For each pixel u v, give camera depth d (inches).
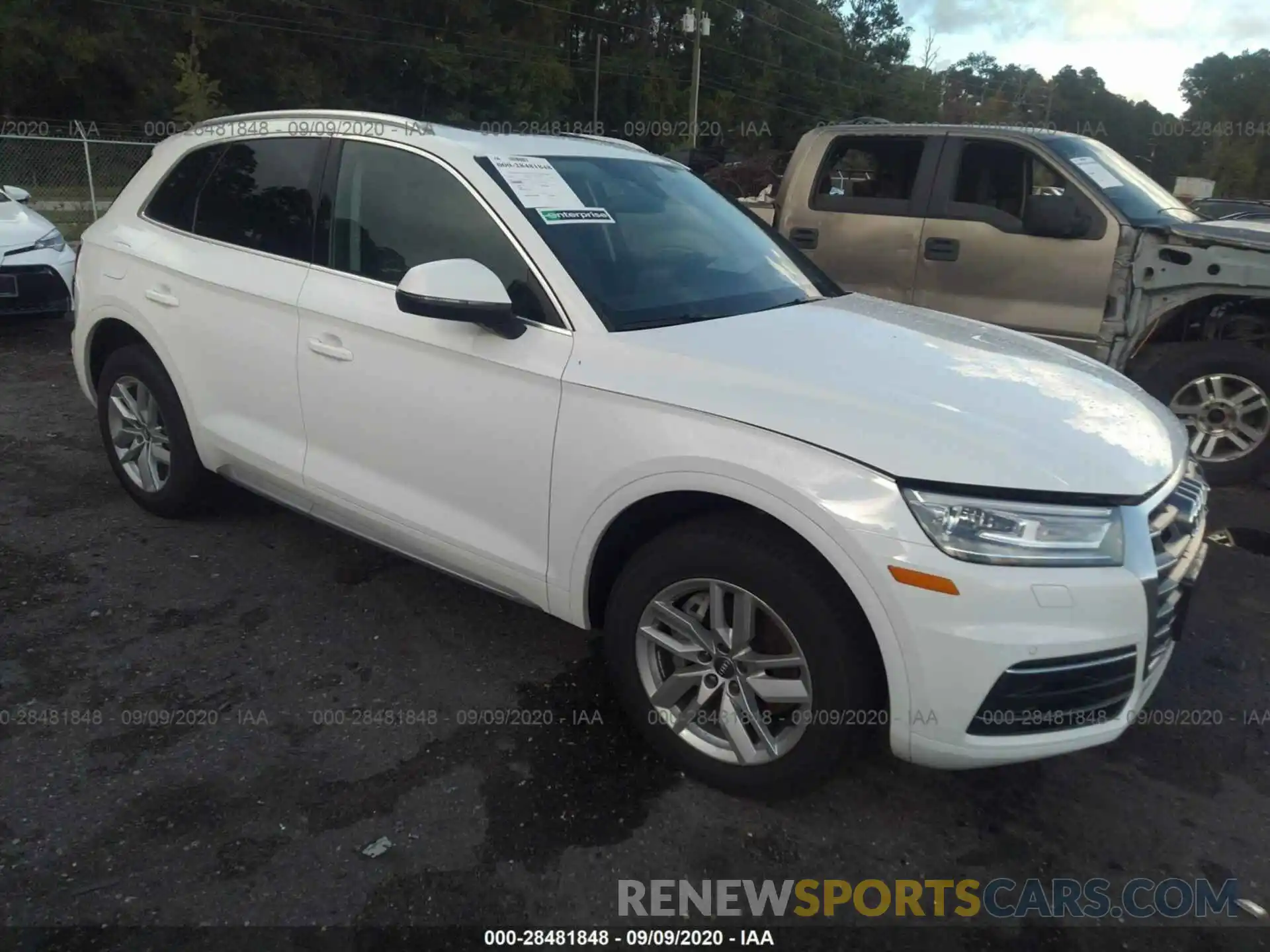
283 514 180.1
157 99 1462.8
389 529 133.0
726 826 106.3
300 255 141.1
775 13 2532.0
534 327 116.6
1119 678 95.6
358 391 131.3
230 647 136.1
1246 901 99.3
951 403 102.0
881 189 253.3
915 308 150.0
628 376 108.0
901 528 91.6
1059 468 94.7
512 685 130.3
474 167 126.5
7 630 137.8
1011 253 229.1
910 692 93.7
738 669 105.7
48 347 308.8
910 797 112.6
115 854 97.8
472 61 1779.0
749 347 111.6
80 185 734.5
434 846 101.1
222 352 149.6
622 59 2170.3
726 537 102.7
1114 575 92.6
